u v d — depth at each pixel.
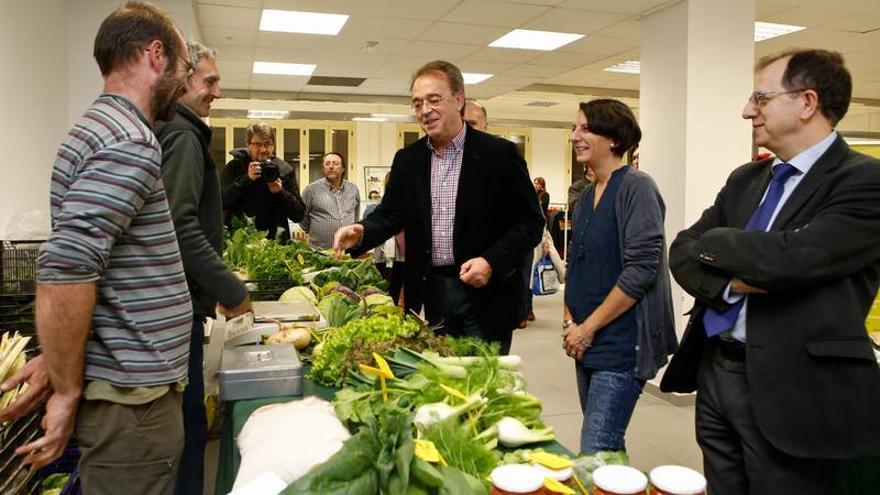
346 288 2.63
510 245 2.16
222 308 1.95
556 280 6.97
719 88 4.52
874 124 12.17
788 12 5.11
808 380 1.45
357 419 1.27
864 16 5.22
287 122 11.22
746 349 1.53
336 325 2.20
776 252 1.43
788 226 1.53
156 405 1.41
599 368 2.11
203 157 1.90
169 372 1.41
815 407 1.43
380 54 6.66
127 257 1.35
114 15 1.41
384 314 2.14
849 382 1.43
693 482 0.92
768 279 1.43
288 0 4.79
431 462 1.01
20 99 3.35
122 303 1.35
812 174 1.51
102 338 1.34
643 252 2.01
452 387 1.38
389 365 1.52
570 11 4.96
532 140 12.72
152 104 1.44
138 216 1.36
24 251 2.45
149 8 1.45
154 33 1.41
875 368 1.44
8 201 3.16
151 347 1.38
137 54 1.39
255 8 4.98
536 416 1.39
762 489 1.55
